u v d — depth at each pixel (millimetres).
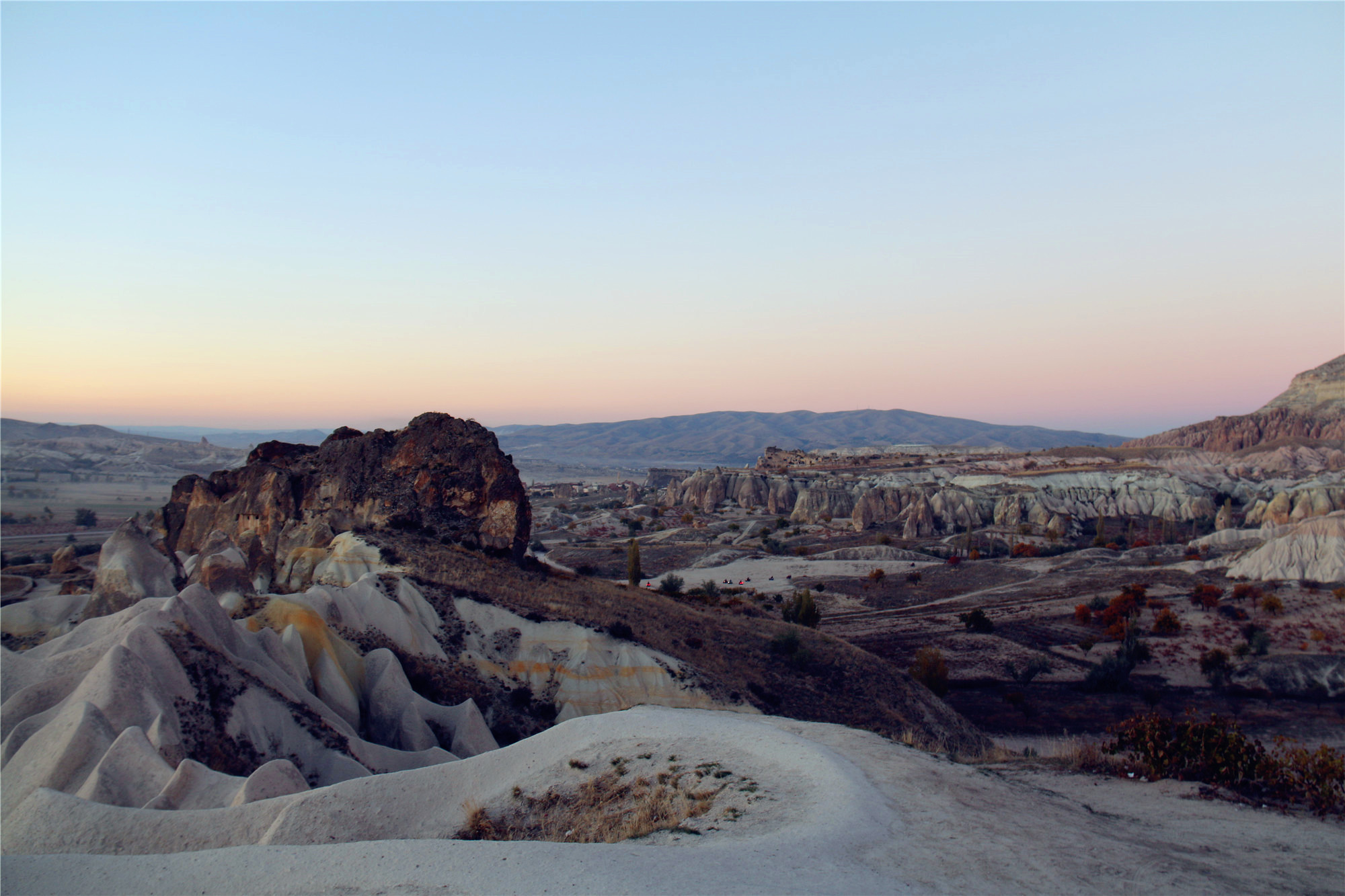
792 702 43781
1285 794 15414
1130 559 120188
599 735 19953
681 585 99562
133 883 11055
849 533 167125
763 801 14883
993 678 63344
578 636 42906
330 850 11930
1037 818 13648
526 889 10492
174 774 20094
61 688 25094
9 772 21047
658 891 10328
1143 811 14516
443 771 18906
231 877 11203
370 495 55875
